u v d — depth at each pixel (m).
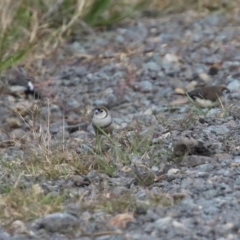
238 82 12.73
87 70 14.07
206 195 8.15
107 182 8.73
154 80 13.47
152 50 14.82
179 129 10.36
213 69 13.55
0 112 12.27
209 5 17.25
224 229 7.32
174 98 12.56
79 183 8.80
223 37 15.28
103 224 7.67
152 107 12.20
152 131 10.14
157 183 8.65
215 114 10.84
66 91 13.21
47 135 10.38
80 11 15.34
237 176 8.60
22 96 12.95
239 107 11.11
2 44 14.05
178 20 16.58
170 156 9.29
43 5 15.66
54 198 8.27
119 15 16.52
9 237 7.53
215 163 9.04
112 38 15.59
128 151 9.66
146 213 7.81
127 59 14.42
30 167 9.27
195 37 15.39
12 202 8.15
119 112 12.23
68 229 7.62
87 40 15.47
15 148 10.48
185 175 8.73
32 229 7.68
